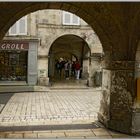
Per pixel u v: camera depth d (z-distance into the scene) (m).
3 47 23.19
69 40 30.27
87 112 13.23
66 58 32.38
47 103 15.80
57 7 10.78
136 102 9.19
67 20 24.20
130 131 9.18
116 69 9.77
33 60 23.72
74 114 12.70
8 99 17.09
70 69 31.27
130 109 9.26
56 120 11.35
